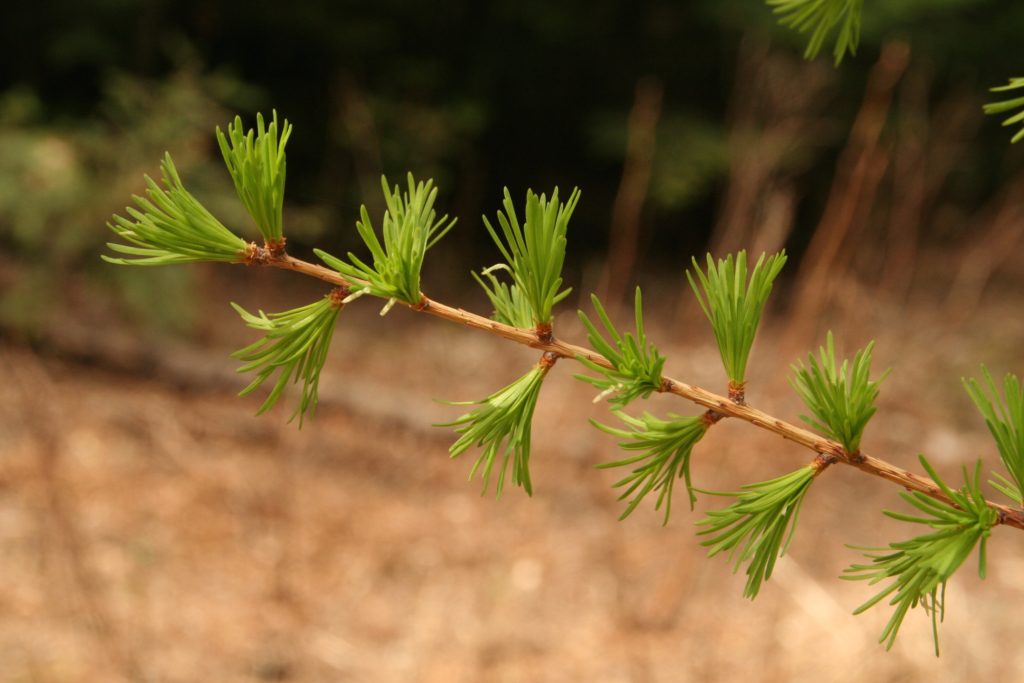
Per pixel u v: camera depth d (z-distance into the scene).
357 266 0.62
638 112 6.73
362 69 6.69
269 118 6.46
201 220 0.60
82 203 4.79
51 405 3.96
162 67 6.25
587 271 7.02
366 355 5.41
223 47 6.62
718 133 6.86
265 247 0.62
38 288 4.65
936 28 6.89
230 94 6.02
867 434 4.79
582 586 3.51
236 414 4.50
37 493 3.45
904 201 5.79
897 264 5.07
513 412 0.65
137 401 4.46
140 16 5.99
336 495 3.99
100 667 2.78
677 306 6.45
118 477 3.80
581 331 4.87
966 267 6.09
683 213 7.59
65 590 3.06
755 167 4.65
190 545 3.48
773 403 3.88
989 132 7.45
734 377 0.68
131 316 5.07
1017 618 3.35
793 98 5.11
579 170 7.58
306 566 3.47
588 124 7.23
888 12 6.34
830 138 7.03
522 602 3.41
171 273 4.98
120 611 3.06
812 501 4.21
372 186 6.32
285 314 0.64
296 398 4.58
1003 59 7.11
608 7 7.00
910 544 0.59
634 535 3.85
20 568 3.17
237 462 4.12
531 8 6.80
